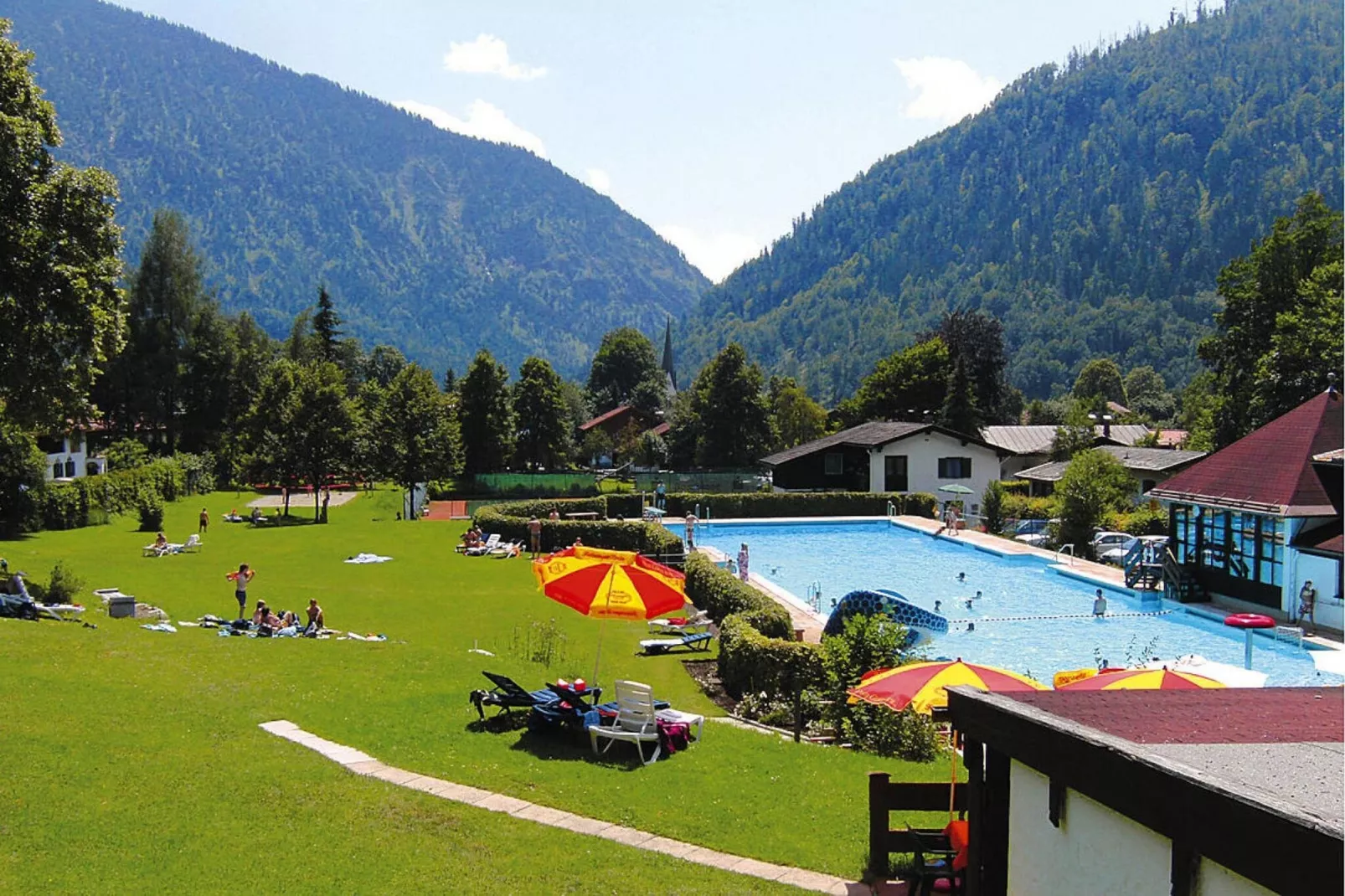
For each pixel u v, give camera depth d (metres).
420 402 62.78
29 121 30.30
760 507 61.84
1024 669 26.84
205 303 97.12
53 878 10.05
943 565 45.72
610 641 27.38
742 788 13.84
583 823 12.30
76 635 21.95
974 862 8.07
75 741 14.15
